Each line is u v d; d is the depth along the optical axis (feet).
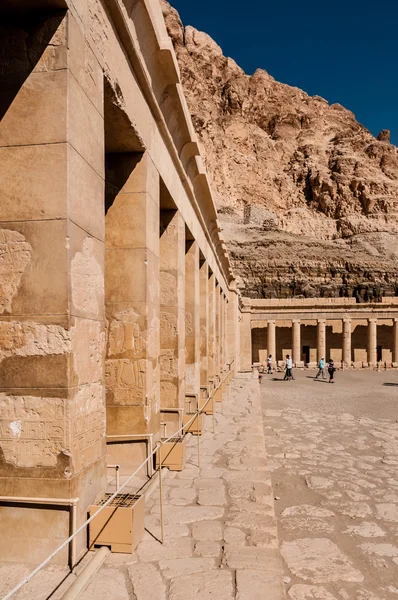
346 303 139.13
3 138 14.48
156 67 23.75
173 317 32.09
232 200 274.77
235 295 95.81
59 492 14.10
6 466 14.32
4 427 14.32
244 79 338.95
